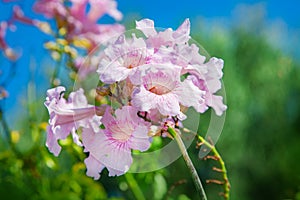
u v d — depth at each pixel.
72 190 1.12
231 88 3.39
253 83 3.70
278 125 3.54
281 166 3.27
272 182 3.29
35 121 1.06
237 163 3.29
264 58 3.85
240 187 3.27
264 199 3.32
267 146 3.45
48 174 1.16
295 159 3.20
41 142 1.03
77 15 1.10
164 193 1.06
